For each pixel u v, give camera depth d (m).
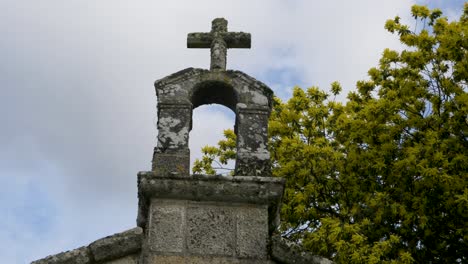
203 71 6.46
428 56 11.20
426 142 10.25
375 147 10.79
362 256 8.83
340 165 10.88
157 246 5.57
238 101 6.32
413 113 10.88
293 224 10.94
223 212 5.74
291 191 10.83
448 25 11.01
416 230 10.08
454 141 10.09
